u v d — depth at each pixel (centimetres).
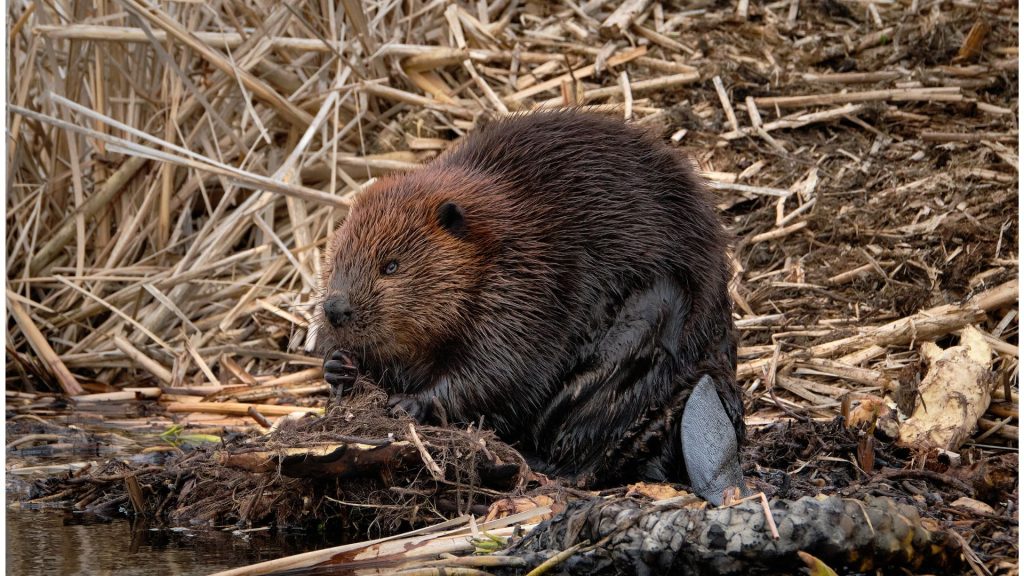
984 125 1244
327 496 706
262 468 687
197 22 1276
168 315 1182
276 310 1143
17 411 1030
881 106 1276
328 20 1330
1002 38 1362
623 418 743
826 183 1202
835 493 687
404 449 690
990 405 888
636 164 773
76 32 1182
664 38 1395
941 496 716
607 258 751
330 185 1248
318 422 721
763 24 1425
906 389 885
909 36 1374
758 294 1104
